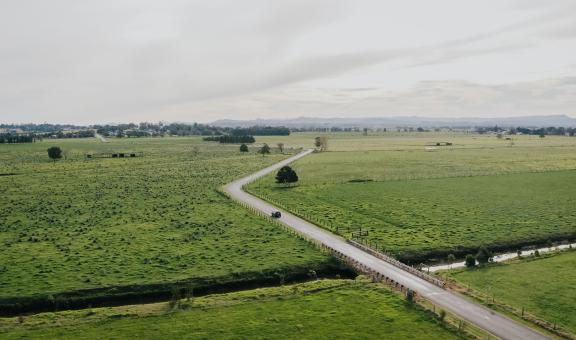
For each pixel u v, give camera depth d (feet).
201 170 616.80
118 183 495.82
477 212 350.43
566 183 476.13
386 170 609.01
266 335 162.30
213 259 241.14
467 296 193.26
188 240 275.18
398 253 253.65
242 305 187.52
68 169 617.21
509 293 197.26
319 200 402.72
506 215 339.57
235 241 273.13
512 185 469.98
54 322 171.83
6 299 190.60
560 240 285.43
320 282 211.20
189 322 172.45
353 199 405.59
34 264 230.89
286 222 321.32
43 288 200.95
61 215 339.16
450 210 358.23
